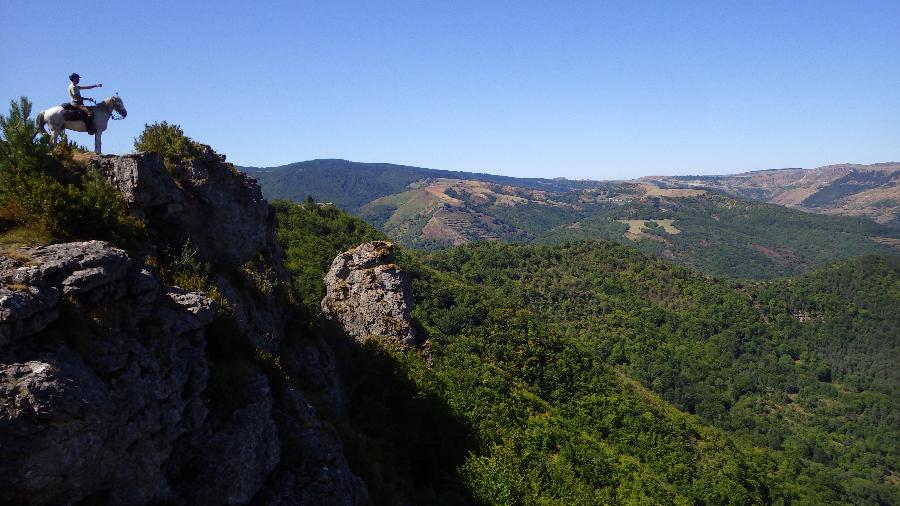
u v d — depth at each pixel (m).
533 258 141.00
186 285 14.40
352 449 16.88
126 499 9.28
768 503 57.78
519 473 27.31
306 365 20.31
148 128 17.56
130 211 14.90
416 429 25.38
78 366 8.77
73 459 8.09
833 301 152.38
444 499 21.39
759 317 139.25
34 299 8.70
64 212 11.91
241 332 14.55
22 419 7.56
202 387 11.55
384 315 34.72
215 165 18.81
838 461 100.25
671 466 53.25
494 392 40.84
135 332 10.44
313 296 44.47
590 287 132.38
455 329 60.81
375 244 37.88
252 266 20.72
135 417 9.36
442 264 129.75
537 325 66.56
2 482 7.45
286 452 13.20
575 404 57.03
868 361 133.38
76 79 15.96
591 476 36.09
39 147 13.34
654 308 127.62
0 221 11.50
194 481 10.70
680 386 104.00
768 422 105.50
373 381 26.58
